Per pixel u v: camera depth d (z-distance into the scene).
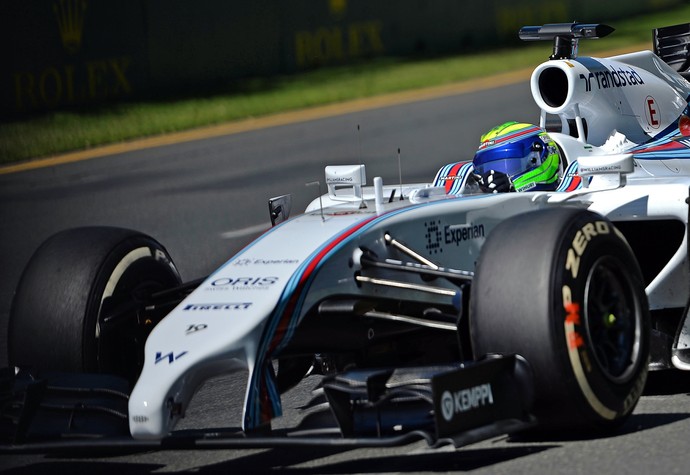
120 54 83.06
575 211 16.55
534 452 16.03
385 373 15.35
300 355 17.59
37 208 53.66
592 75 24.73
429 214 18.66
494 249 16.27
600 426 16.25
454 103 80.06
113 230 18.89
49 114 78.12
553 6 108.06
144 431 15.20
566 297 15.61
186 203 50.78
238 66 90.75
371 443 14.39
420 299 18.59
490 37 105.44
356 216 18.45
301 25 94.69
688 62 30.50
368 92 89.19
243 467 16.69
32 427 16.52
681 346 18.67
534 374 15.64
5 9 76.12
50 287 17.88
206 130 78.25
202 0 88.19
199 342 15.62
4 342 28.52
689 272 18.48
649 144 24.91
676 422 17.28
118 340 18.23
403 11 101.19
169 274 19.52
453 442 14.24
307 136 71.56
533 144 22.47
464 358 16.70
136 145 73.44
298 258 17.03
